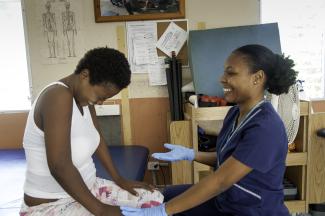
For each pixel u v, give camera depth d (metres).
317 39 2.56
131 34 2.54
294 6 2.53
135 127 2.66
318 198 2.17
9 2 2.66
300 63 2.60
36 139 1.13
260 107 1.23
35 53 2.60
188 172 2.19
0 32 2.70
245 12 2.53
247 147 1.12
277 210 1.24
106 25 2.54
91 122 1.29
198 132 2.25
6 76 2.76
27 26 2.56
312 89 2.62
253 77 1.21
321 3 2.51
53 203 1.18
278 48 2.35
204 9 2.52
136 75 2.60
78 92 1.17
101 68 1.10
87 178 1.32
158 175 2.68
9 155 2.56
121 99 2.63
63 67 2.61
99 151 1.49
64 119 1.07
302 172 2.11
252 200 1.22
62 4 2.53
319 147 2.12
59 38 2.57
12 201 1.83
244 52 1.22
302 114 2.04
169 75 2.38
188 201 1.15
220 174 1.13
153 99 2.62
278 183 1.23
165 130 2.65
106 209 1.14
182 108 2.39
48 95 1.08
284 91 1.26
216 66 2.37
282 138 1.17
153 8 2.49
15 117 2.74
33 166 1.16
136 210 1.19
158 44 2.55
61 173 1.07
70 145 1.11
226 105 2.04
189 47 2.41
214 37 2.40
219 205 1.36
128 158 2.15
